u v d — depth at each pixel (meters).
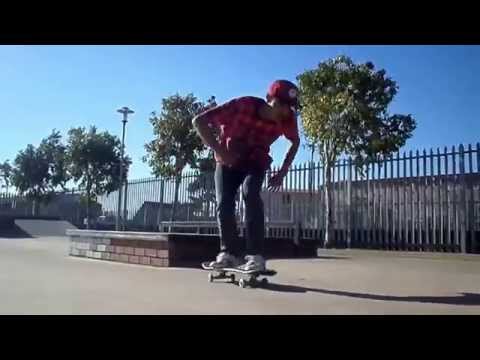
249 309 2.76
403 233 11.89
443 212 11.18
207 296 3.25
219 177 4.11
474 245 10.57
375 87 13.96
